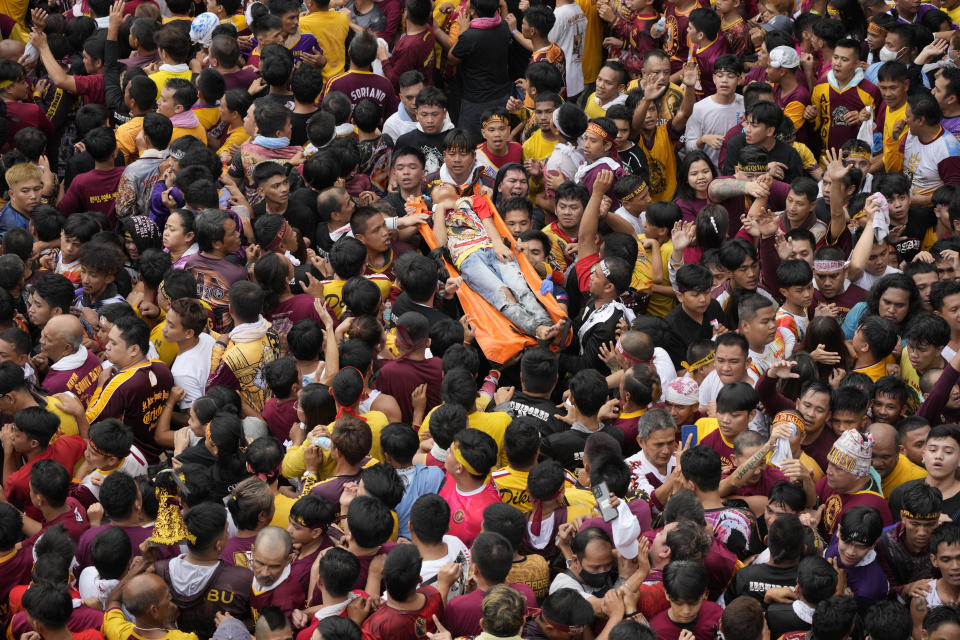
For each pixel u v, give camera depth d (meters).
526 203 35.53
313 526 22.23
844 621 19.70
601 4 45.28
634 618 19.86
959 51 42.84
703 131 39.62
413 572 19.86
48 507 24.05
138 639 20.50
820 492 25.06
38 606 20.05
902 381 27.27
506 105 42.91
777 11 46.03
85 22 47.72
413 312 28.64
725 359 27.55
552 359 28.14
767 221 32.03
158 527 23.11
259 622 20.59
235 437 24.98
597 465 23.36
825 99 40.00
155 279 31.34
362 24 46.94
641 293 33.22
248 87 41.91
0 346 28.20
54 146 43.81
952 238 33.75
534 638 20.31
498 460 26.73
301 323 28.17
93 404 27.48
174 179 35.12
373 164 38.41
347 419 24.17
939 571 22.91
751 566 21.78
